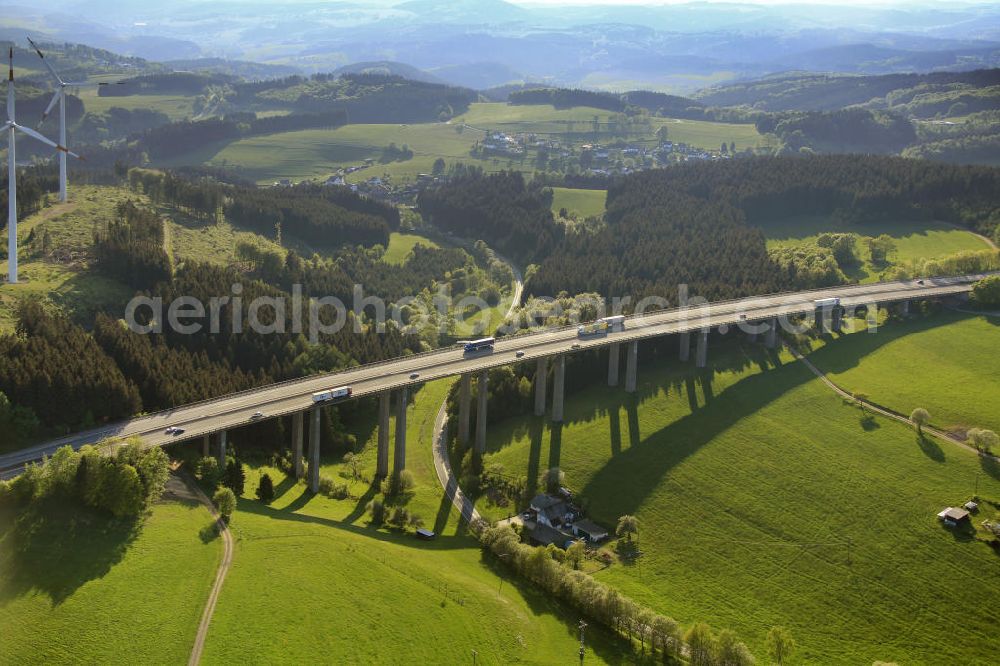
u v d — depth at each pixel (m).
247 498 198.75
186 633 143.12
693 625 163.38
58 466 167.62
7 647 134.00
